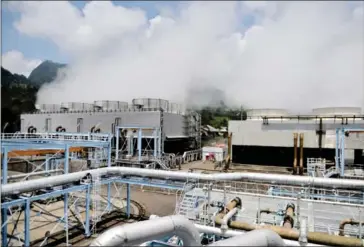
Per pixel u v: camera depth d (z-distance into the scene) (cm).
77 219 2641
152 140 6316
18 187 1855
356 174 3866
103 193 3759
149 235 1178
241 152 5800
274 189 2598
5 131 8831
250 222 1992
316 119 5300
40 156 4447
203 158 6831
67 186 2231
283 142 5394
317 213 2006
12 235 2031
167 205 3247
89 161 4100
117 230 1124
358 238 1670
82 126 6888
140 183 2575
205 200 2223
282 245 1170
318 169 4225
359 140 4862
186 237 1313
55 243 2166
